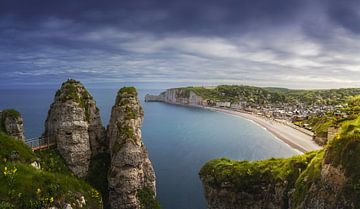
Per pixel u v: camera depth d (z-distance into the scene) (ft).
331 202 120.06
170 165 357.41
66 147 173.47
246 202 172.96
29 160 98.17
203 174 195.31
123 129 180.65
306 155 167.94
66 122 173.58
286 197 154.81
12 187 72.33
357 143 122.83
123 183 174.09
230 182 176.96
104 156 194.18
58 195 77.30
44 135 188.03
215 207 184.96
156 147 462.19
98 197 94.22
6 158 91.25
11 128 154.51
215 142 537.65
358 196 112.16
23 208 70.18
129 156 174.91
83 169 179.01
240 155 453.99
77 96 181.98
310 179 138.72
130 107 187.62
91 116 192.24
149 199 185.47
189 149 458.50
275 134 642.63
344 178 118.83
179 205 240.53
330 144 134.10
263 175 170.40
